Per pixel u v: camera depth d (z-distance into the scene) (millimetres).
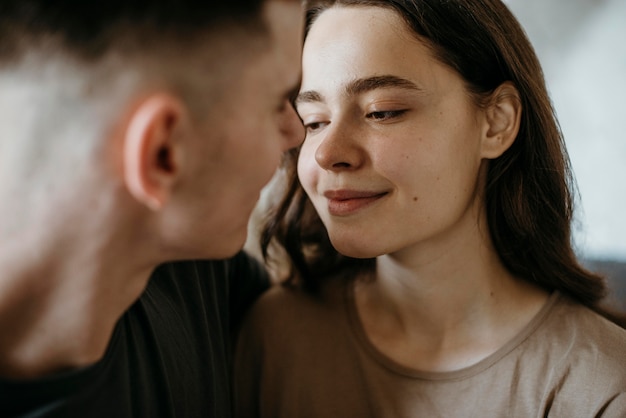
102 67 467
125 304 568
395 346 889
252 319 979
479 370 829
